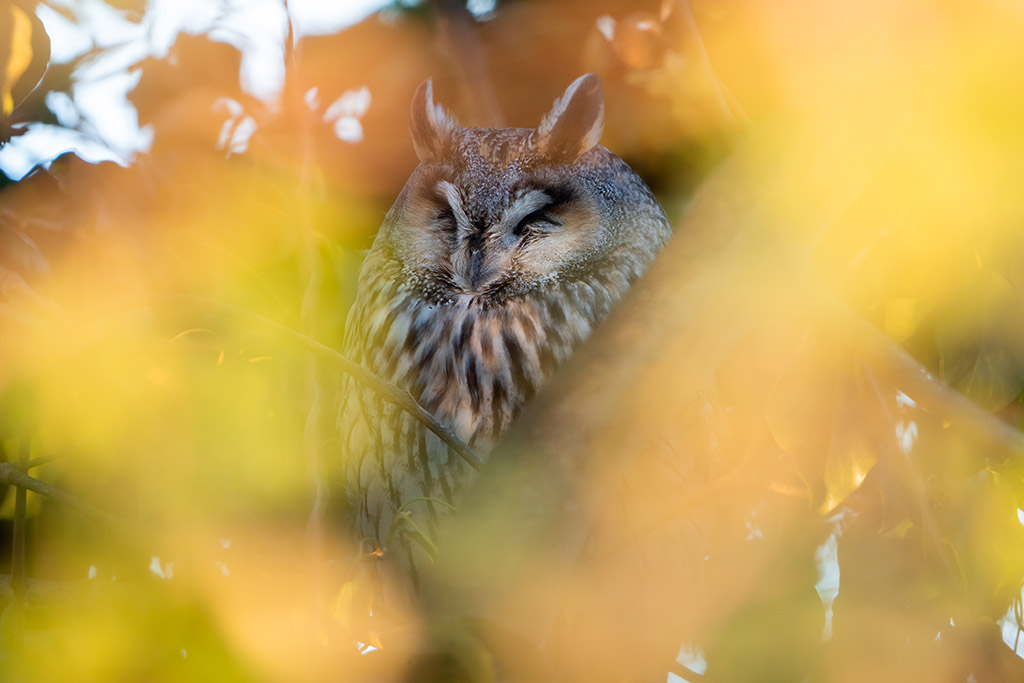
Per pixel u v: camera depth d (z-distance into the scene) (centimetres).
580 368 480
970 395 487
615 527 486
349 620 483
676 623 495
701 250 480
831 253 489
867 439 487
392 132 503
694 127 499
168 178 491
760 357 489
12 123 491
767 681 493
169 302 485
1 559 492
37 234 489
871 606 490
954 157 486
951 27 483
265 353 491
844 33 483
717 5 496
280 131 497
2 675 483
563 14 502
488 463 480
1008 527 490
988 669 489
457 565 480
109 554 490
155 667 484
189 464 490
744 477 487
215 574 486
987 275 487
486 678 479
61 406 489
